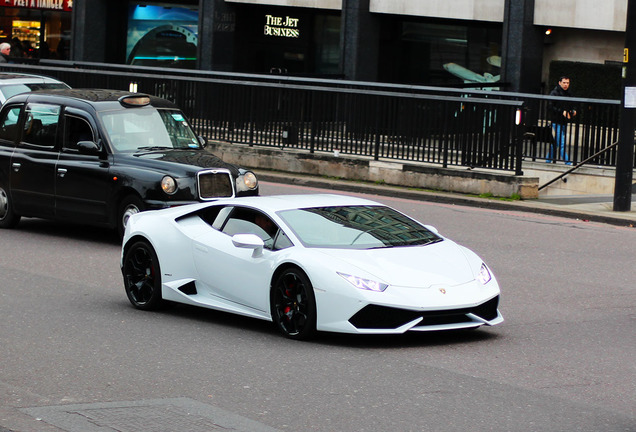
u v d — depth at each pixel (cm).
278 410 1062
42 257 2008
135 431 970
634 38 2511
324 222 1448
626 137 2544
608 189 2917
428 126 2941
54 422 993
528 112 3050
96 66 3769
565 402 1103
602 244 2203
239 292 1450
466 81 4031
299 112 3198
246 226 1478
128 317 1528
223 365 1248
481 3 3825
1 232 2288
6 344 1343
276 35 4372
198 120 3406
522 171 2870
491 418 1041
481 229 2358
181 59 4612
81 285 1761
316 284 1333
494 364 1263
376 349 1332
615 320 1533
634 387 1169
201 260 1497
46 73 3656
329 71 4344
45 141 2228
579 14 3612
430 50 4091
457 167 2891
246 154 3297
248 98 3300
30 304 1599
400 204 2738
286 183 3127
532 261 2003
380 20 4097
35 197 2234
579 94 3784
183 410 1048
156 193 2039
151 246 1566
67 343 1356
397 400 1102
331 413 1052
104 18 4653
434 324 1327
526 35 3703
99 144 2141
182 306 1620
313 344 1358
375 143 3045
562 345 1370
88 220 2148
